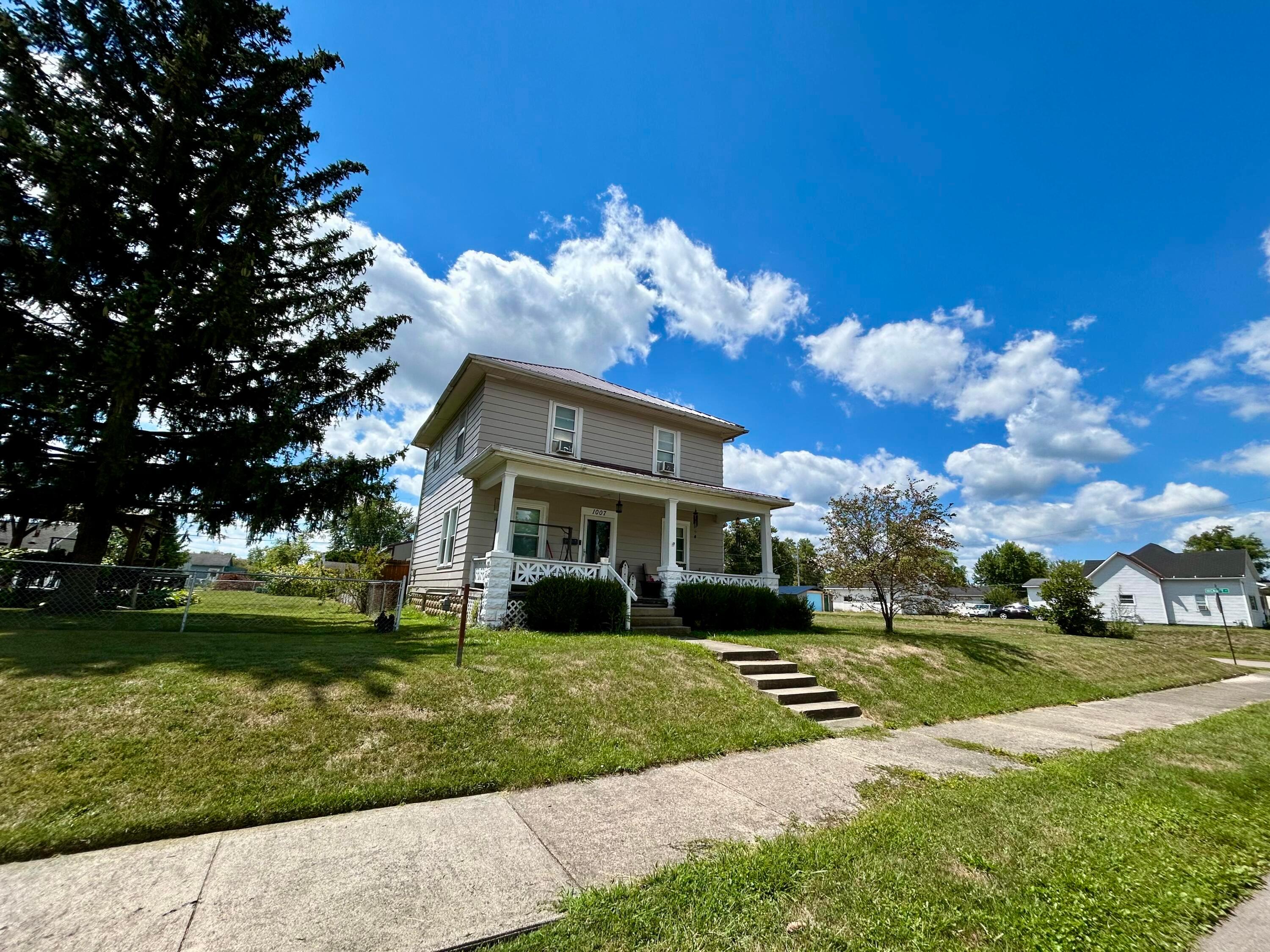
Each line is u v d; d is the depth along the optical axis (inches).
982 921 97.8
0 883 100.4
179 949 84.4
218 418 409.1
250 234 404.5
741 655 332.8
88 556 367.9
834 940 91.4
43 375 313.9
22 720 155.8
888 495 561.0
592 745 198.2
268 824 133.0
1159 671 549.3
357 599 571.5
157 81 368.8
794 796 169.0
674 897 104.9
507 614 389.4
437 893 105.3
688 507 621.0
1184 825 153.1
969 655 446.9
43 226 318.3
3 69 330.3
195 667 211.3
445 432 661.9
